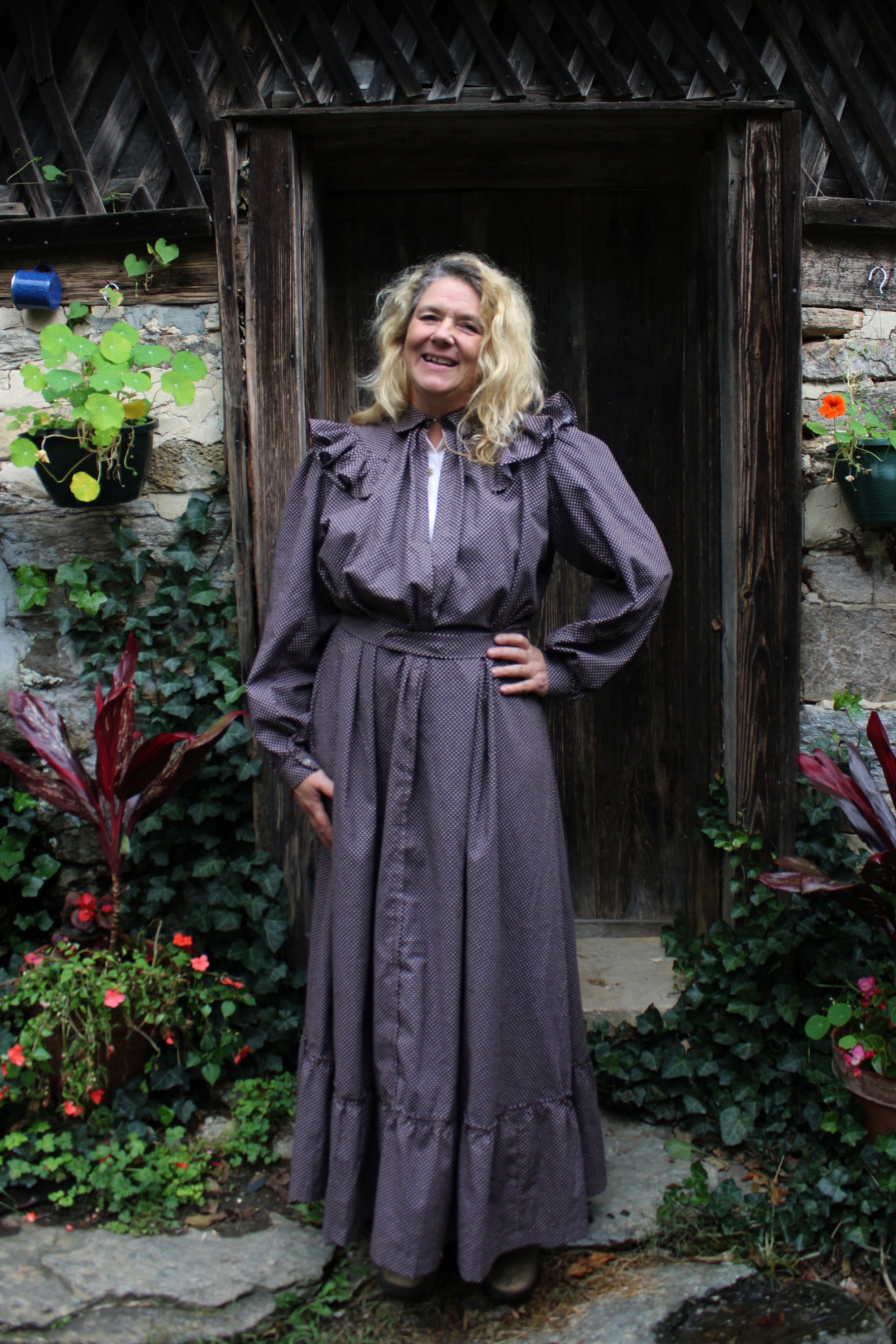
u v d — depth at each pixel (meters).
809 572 2.43
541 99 2.26
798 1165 2.06
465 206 2.63
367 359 2.66
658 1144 2.18
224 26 2.29
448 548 1.66
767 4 2.34
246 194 2.28
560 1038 1.74
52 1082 2.14
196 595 2.40
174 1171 2.01
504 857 1.70
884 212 2.34
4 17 2.36
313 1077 1.79
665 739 2.78
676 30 2.29
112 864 2.16
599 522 1.72
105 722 2.06
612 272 2.65
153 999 2.11
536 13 2.28
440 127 2.29
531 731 1.74
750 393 2.29
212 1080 2.15
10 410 2.20
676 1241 1.91
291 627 1.81
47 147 2.38
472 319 1.66
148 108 2.33
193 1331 1.68
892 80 2.42
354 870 1.70
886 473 2.21
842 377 2.39
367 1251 1.87
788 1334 1.69
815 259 2.37
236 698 2.34
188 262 2.35
